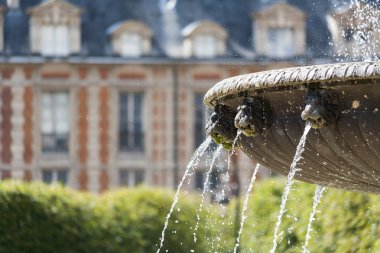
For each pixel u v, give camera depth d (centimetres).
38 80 7262
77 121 7319
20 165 7275
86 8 7312
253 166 5500
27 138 7281
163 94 7362
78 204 2730
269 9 7269
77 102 7306
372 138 895
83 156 7350
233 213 2436
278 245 1978
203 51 7338
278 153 991
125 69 7312
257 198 2258
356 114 894
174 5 7438
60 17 7231
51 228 2575
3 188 2503
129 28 7275
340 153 929
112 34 7269
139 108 7388
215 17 7381
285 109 947
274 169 1051
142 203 2872
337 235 1831
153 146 7400
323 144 930
